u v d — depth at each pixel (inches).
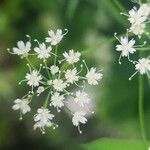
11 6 11.7
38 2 11.3
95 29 10.8
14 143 11.8
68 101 7.2
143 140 7.3
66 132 11.4
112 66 10.2
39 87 7.0
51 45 7.2
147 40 7.6
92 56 10.2
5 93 11.6
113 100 10.1
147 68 7.0
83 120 7.1
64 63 7.0
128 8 9.4
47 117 7.1
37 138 11.7
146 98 9.6
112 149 7.6
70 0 9.2
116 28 10.6
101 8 10.2
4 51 11.8
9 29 11.7
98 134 11.0
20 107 7.2
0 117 11.8
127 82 10.0
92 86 9.9
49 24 11.3
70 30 10.9
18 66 11.6
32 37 11.4
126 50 6.9
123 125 10.2
